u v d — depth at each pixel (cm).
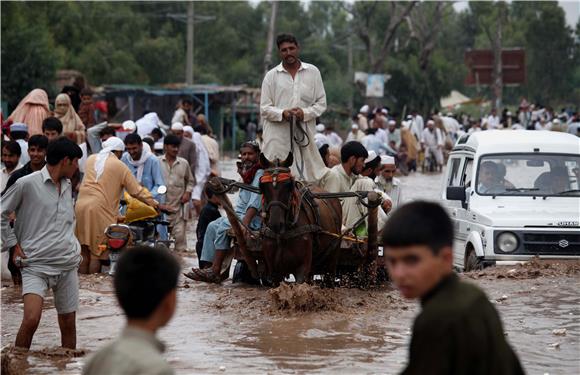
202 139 3366
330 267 1866
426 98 10881
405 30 11400
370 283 1941
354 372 1253
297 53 1977
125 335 643
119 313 1691
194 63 11250
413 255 633
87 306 1752
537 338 1438
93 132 2838
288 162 1702
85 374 633
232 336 1477
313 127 1981
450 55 15412
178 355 1352
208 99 7631
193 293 1889
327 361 1315
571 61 13912
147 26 11388
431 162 6450
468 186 2197
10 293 1919
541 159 2183
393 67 10662
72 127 2772
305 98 1964
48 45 7069
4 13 6519
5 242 1689
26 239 1338
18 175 1866
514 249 1992
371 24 11675
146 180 2453
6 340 1495
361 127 5684
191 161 3161
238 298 1803
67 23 9138
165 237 2425
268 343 1426
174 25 11681
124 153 2475
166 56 10400
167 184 2600
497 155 2192
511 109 13975
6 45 6388
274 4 6944
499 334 623
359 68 13200
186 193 2631
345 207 1961
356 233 1895
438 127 6719
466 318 611
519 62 9956
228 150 8219
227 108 8538
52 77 6631
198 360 1323
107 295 1862
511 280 1870
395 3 8475
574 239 1995
